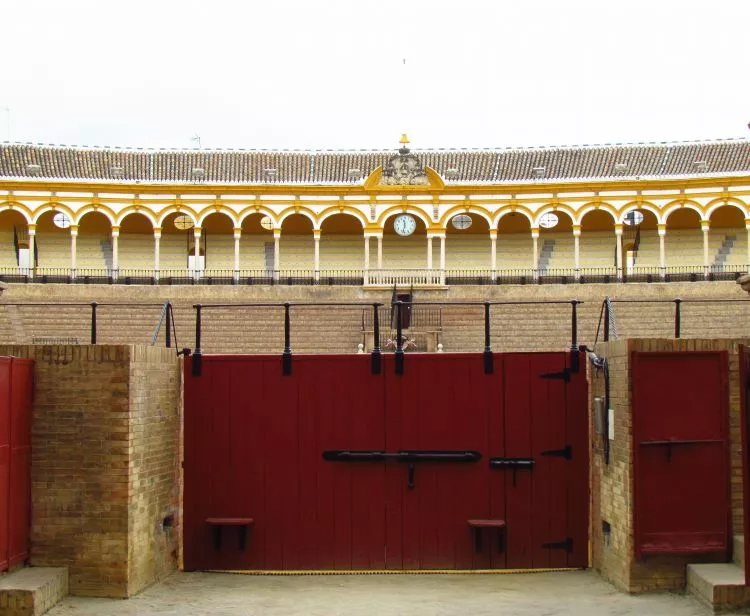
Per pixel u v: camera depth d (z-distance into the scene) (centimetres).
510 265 5669
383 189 5369
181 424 1766
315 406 1761
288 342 1780
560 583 1623
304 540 1748
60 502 1495
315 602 1513
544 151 5578
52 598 1423
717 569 1437
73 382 1503
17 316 4516
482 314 4591
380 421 1755
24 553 1482
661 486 1489
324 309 4509
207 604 1491
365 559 1742
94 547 1490
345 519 1748
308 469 1755
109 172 5384
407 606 1482
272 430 1761
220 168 5497
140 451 1545
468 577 1695
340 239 5731
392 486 1752
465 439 1750
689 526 1487
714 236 5541
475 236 5669
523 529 1741
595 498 1714
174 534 1731
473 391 1756
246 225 5631
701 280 4797
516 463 1741
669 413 1496
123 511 1488
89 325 4525
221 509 1756
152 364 1612
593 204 5306
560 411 1750
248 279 5075
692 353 1500
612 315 1745
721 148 5384
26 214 5253
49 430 1503
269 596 1555
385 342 3984
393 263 5681
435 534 1742
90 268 5522
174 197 5353
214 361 1770
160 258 5647
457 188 5369
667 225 5572
